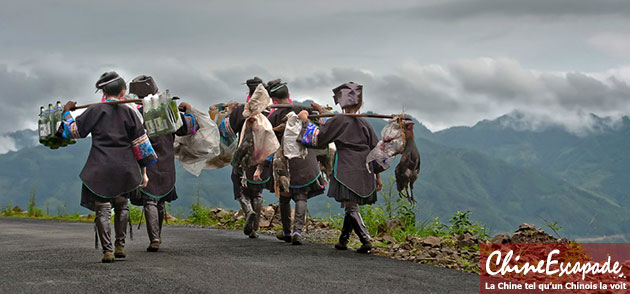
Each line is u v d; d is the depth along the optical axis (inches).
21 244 337.7
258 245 335.3
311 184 341.1
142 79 290.7
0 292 194.1
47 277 219.9
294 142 319.0
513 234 346.6
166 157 302.7
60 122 259.9
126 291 196.2
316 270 245.3
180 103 317.7
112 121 260.4
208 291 198.2
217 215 537.3
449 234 376.2
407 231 378.9
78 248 314.8
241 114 359.6
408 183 302.5
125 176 257.9
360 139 307.9
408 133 301.9
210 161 371.6
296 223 339.6
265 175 364.8
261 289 203.6
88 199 256.8
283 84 359.9
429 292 208.2
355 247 333.4
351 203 307.1
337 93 311.7
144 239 366.3
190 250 305.9
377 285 216.2
